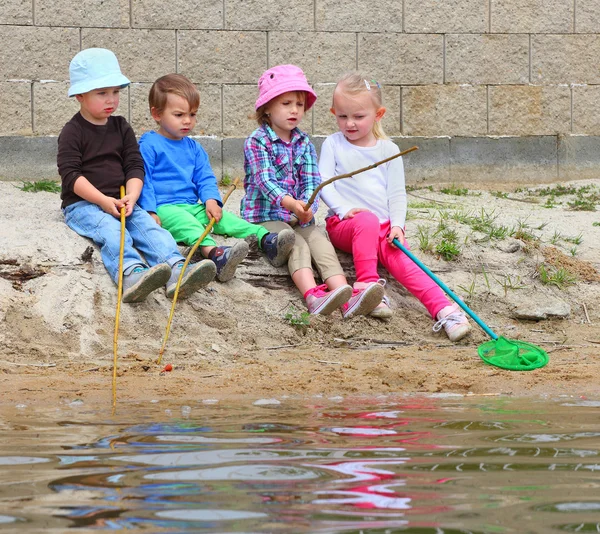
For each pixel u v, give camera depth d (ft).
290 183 24.14
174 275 21.57
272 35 33.30
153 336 20.70
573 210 31.63
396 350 21.58
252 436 13.00
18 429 13.52
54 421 14.21
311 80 33.68
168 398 16.52
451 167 35.01
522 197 33.68
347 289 22.22
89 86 22.24
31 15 31.35
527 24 35.22
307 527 8.71
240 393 17.08
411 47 34.42
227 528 8.67
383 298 23.59
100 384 17.49
